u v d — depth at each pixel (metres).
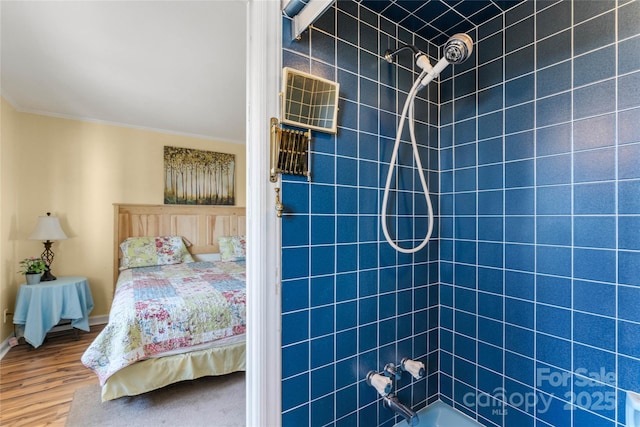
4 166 2.69
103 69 2.26
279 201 1.08
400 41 1.45
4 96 2.68
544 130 1.23
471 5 1.31
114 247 3.40
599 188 1.09
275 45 1.07
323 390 1.19
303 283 1.14
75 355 2.58
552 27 1.21
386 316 1.40
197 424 1.75
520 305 1.31
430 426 1.51
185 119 3.37
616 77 1.05
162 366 1.92
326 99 1.16
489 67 1.41
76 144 3.27
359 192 1.30
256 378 1.05
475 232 1.47
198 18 1.69
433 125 1.60
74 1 1.55
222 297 2.21
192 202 3.94
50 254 3.08
